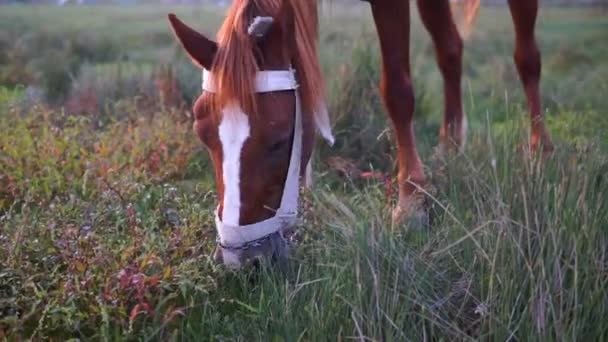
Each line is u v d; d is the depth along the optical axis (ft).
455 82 16.38
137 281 9.04
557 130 17.17
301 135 10.02
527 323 8.56
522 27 16.16
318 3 11.75
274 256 9.77
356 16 32.55
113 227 10.98
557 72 27.68
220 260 10.01
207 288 9.81
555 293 8.80
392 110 12.97
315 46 10.36
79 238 10.03
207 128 9.30
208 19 41.29
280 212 9.70
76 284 9.20
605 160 11.94
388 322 8.58
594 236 9.46
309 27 10.20
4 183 13.38
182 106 18.02
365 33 19.93
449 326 8.85
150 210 12.04
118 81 21.34
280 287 9.46
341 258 9.81
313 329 8.68
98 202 12.08
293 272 9.89
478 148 13.85
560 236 9.21
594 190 10.76
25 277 9.51
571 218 9.60
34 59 26.32
